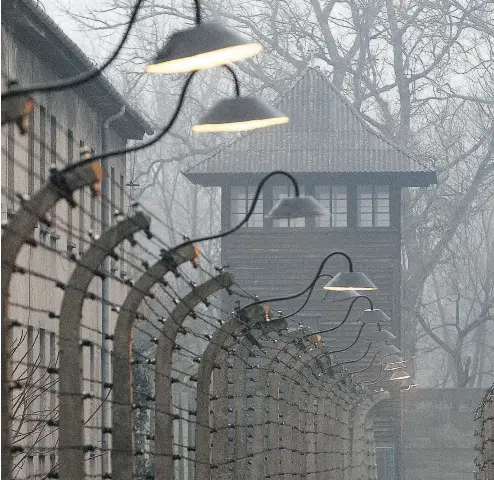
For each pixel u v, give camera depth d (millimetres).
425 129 134500
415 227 124938
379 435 98312
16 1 41125
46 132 47875
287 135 99062
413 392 117625
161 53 17953
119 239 18438
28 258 44250
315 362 49250
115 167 64250
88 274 18312
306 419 47500
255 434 38062
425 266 125750
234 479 33625
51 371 18359
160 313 103062
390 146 98250
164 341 24656
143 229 18500
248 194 97562
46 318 47281
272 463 40031
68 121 52188
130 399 21781
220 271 24594
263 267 97312
